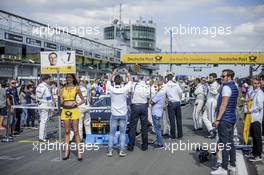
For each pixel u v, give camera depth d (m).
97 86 19.61
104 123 9.96
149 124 13.39
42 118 10.64
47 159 8.14
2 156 8.47
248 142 9.76
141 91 9.05
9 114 10.74
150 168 7.28
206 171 7.03
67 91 8.09
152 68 56.44
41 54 8.42
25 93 14.26
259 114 7.92
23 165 7.54
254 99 7.96
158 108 9.55
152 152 8.99
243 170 7.12
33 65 24.81
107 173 6.86
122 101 8.46
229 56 38.31
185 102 26.62
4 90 12.03
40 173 6.86
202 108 12.96
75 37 27.48
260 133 7.91
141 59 40.00
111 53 38.34
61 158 8.09
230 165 6.91
